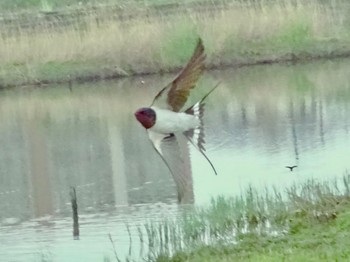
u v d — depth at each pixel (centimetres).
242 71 4100
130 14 4284
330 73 3934
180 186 804
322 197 1712
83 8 4369
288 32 4184
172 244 1614
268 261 1378
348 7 4312
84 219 2050
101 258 1689
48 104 3788
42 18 4297
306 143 2641
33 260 1731
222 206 1759
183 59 4078
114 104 3675
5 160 2828
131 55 4088
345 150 2502
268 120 3061
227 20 4188
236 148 2620
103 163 2670
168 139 809
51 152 2881
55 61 4097
